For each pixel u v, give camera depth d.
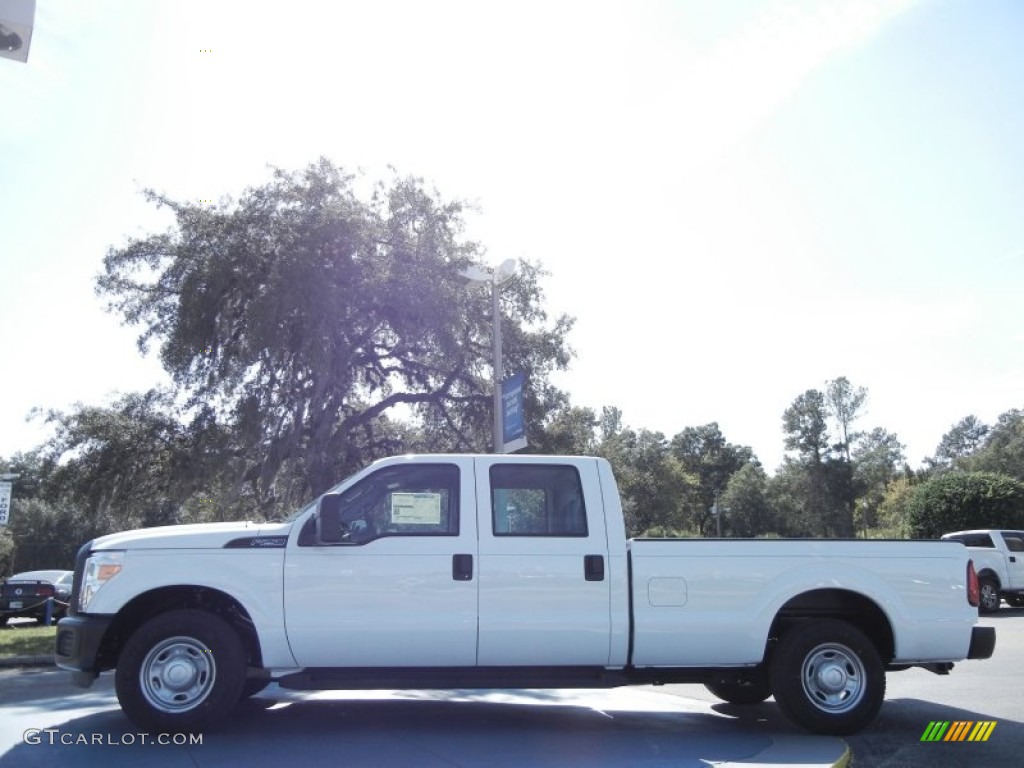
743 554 6.87
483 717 7.58
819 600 7.06
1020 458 69.56
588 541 6.76
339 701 8.39
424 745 6.27
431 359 22.06
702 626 6.68
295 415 19.78
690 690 9.53
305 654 6.42
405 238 20.38
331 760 5.73
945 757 6.19
